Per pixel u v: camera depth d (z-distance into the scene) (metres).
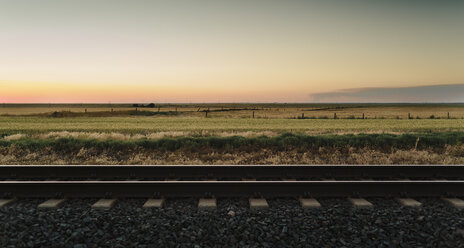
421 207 5.72
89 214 5.28
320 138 14.88
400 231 4.61
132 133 21.59
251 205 5.72
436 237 4.46
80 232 4.49
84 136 17.33
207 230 4.65
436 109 114.88
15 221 4.86
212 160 11.62
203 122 36.22
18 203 5.96
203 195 6.32
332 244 4.22
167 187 6.32
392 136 16.05
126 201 6.11
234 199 6.27
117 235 4.48
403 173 8.05
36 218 5.03
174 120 40.81
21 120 39.84
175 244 4.21
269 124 32.56
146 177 7.77
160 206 5.72
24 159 11.34
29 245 4.09
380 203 6.08
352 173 8.02
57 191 6.24
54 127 27.00
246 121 38.56
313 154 12.79
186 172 7.81
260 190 6.37
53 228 4.64
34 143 13.59
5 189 6.20
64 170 7.71
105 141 14.14
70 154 12.45
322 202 6.14
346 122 37.03
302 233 4.57
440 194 6.48
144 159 11.30
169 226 4.76
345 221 5.02
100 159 11.20
